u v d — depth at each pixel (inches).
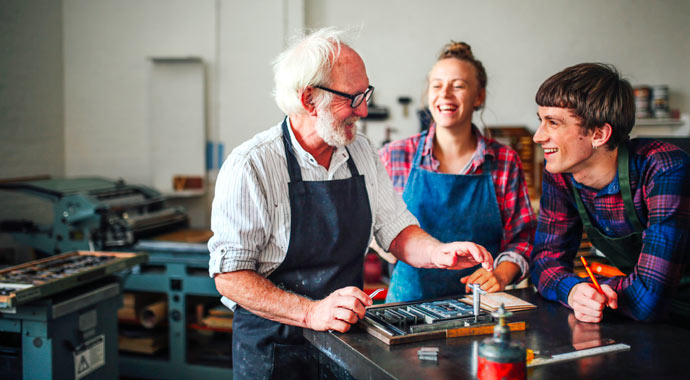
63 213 129.6
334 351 50.5
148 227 136.1
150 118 192.1
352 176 66.2
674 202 55.1
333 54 56.9
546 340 50.0
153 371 130.6
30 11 176.2
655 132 189.6
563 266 64.9
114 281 105.2
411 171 84.4
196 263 126.2
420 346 47.8
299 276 63.1
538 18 192.2
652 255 55.8
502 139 180.2
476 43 193.5
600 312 54.9
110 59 193.9
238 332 64.6
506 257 76.5
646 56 192.4
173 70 189.9
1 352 91.7
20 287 83.1
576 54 192.9
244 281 56.7
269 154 60.9
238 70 190.1
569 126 57.1
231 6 189.3
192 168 190.7
